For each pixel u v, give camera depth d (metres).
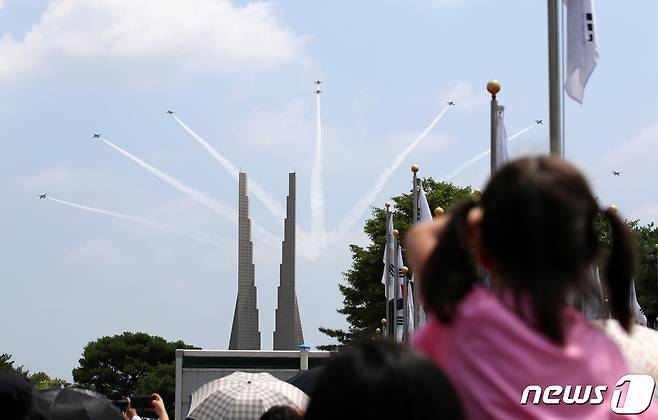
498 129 22.52
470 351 3.88
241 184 165.75
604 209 4.57
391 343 3.53
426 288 4.00
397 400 3.37
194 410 16.98
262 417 8.67
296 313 158.38
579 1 21.30
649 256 73.25
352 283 89.19
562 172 3.93
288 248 159.12
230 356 48.75
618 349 4.04
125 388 187.12
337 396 3.40
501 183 3.96
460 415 3.44
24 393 6.93
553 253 3.87
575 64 21.33
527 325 3.87
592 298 4.01
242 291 166.00
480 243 4.09
